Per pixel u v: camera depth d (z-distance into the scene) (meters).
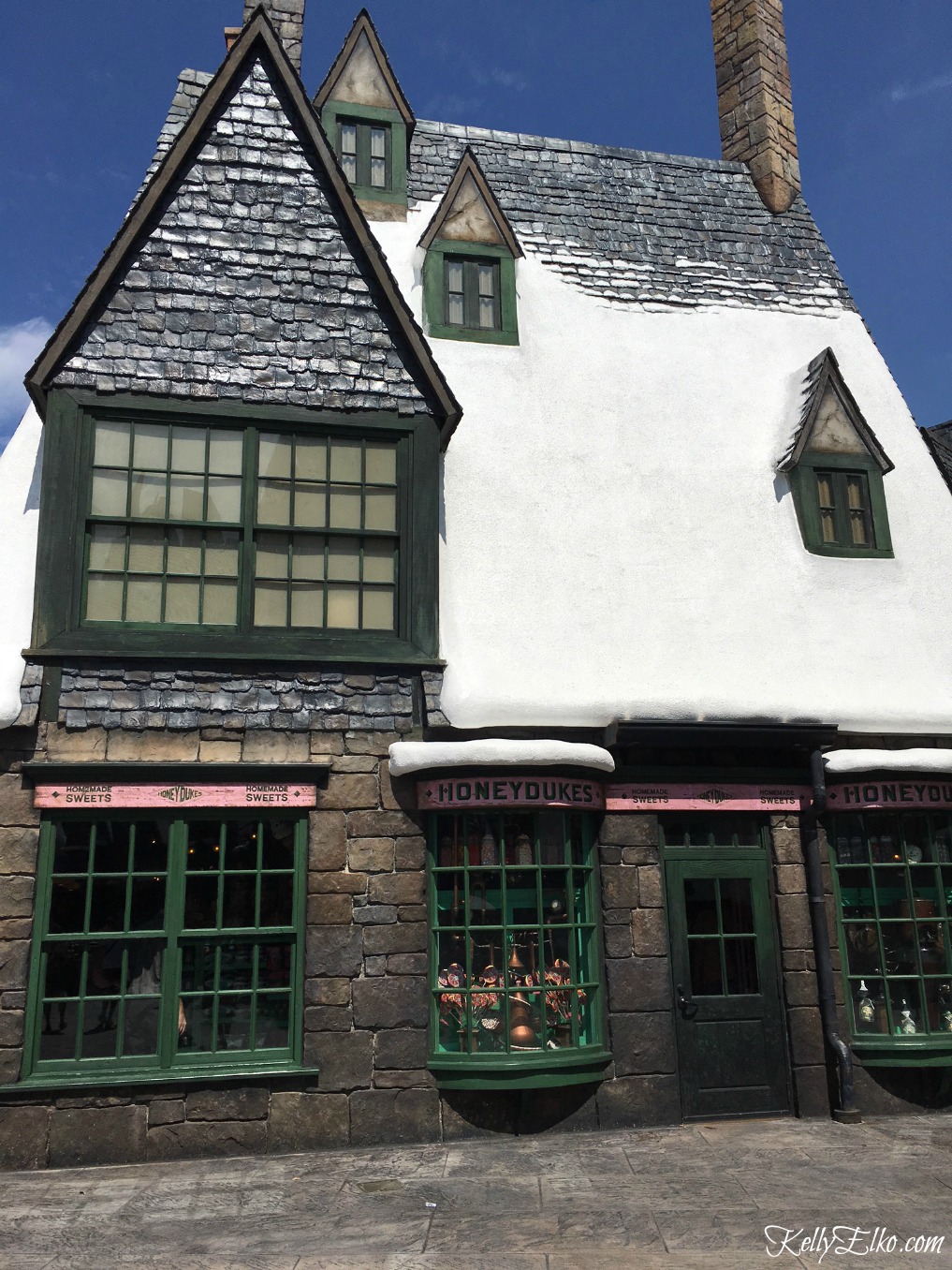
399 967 7.72
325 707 8.05
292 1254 5.41
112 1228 5.82
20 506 8.26
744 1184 6.48
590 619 8.91
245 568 8.20
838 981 8.56
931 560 10.02
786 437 10.15
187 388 8.31
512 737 8.32
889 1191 6.30
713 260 11.41
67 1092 7.12
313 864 7.77
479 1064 7.54
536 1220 5.87
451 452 9.24
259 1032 7.51
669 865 8.55
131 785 7.57
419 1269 5.20
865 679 9.24
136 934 7.43
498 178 11.30
